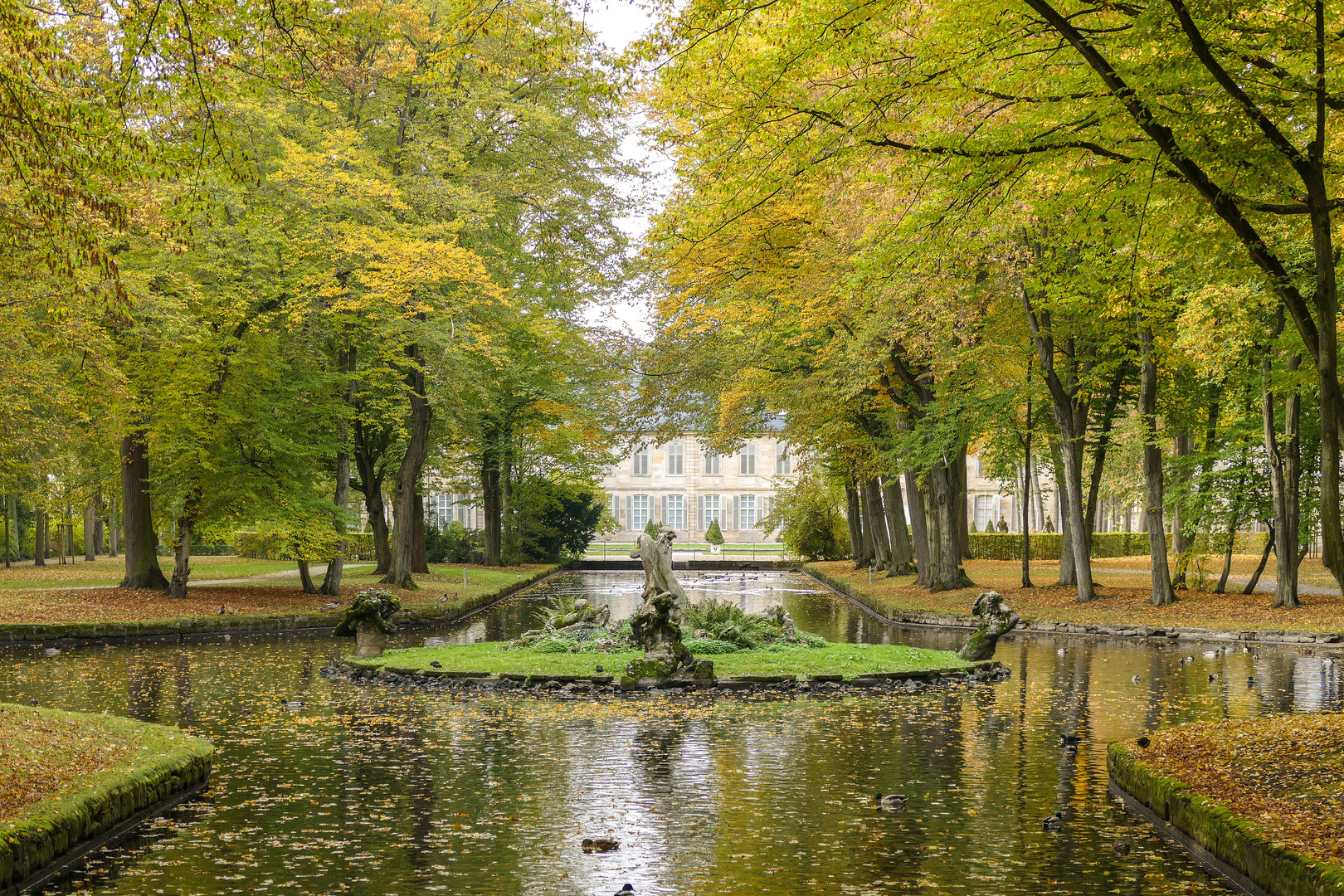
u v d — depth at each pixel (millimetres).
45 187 12031
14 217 14383
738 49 12164
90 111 11711
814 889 8422
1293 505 30094
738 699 17438
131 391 28766
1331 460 10133
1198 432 36312
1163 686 19188
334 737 14461
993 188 13266
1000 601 21875
